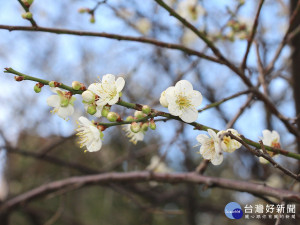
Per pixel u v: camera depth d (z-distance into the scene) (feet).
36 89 0.66
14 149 1.52
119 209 2.37
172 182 1.11
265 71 1.16
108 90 0.68
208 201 2.36
